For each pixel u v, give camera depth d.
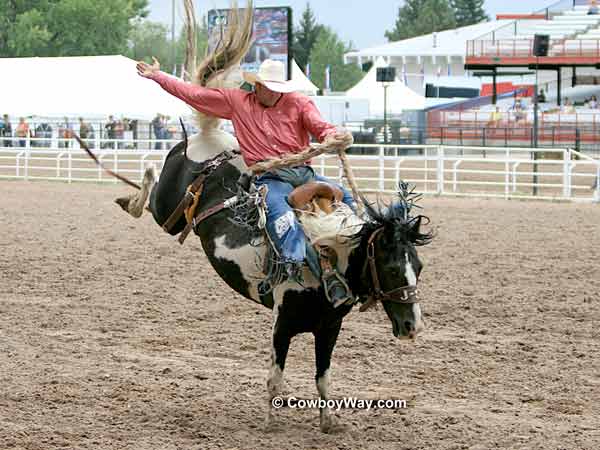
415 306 10.09
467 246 26.12
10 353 14.23
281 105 11.33
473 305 18.25
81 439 10.45
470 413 11.70
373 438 10.76
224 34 12.29
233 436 10.71
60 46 135.25
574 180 49.53
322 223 10.49
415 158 42.41
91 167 55.62
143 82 67.00
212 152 12.36
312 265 10.41
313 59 180.75
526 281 20.80
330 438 10.74
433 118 77.31
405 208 10.38
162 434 10.71
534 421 11.41
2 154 62.47
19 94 65.06
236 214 11.12
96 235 28.14
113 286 19.97
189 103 11.83
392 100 80.88
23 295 18.91
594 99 77.38
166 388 12.51
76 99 64.75
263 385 12.83
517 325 16.67
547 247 26.02
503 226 30.84
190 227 12.20
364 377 13.34
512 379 13.31
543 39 44.09
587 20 91.94
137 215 13.52
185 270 22.09
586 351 14.94
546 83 85.44
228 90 11.68
